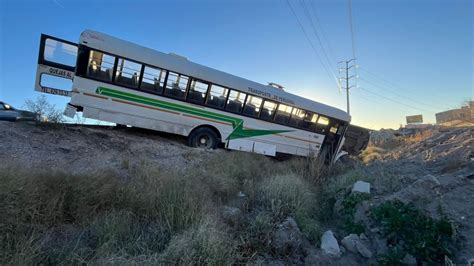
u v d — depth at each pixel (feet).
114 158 22.07
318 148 40.34
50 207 12.42
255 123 35.58
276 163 33.94
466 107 72.79
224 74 33.24
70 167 18.37
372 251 15.44
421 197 17.80
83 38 26.09
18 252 9.87
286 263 13.75
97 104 27.04
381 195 20.81
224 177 22.70
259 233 15.19
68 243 11.37
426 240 14.23
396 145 69.41
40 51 28.17
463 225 14.78
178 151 28.50
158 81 29.58
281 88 38.99
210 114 32.60
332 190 24.71
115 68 27.48
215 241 12.10
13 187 11.68
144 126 29.17
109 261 9.93
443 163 26.94
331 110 41.14
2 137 20.49
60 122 26.61
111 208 13.80
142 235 12.86
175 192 16.06
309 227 17.03
